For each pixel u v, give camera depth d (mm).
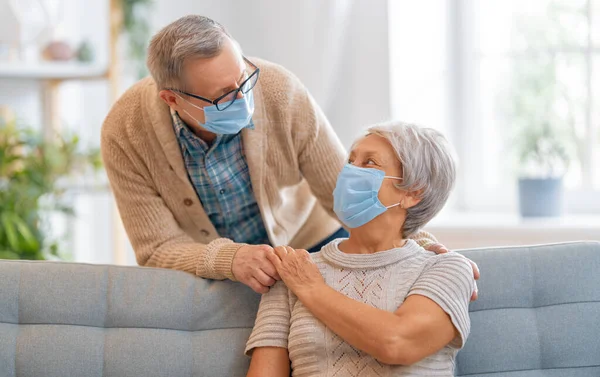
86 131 4164
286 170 2020
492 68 3377
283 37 3176
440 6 3369
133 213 1968
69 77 3600
